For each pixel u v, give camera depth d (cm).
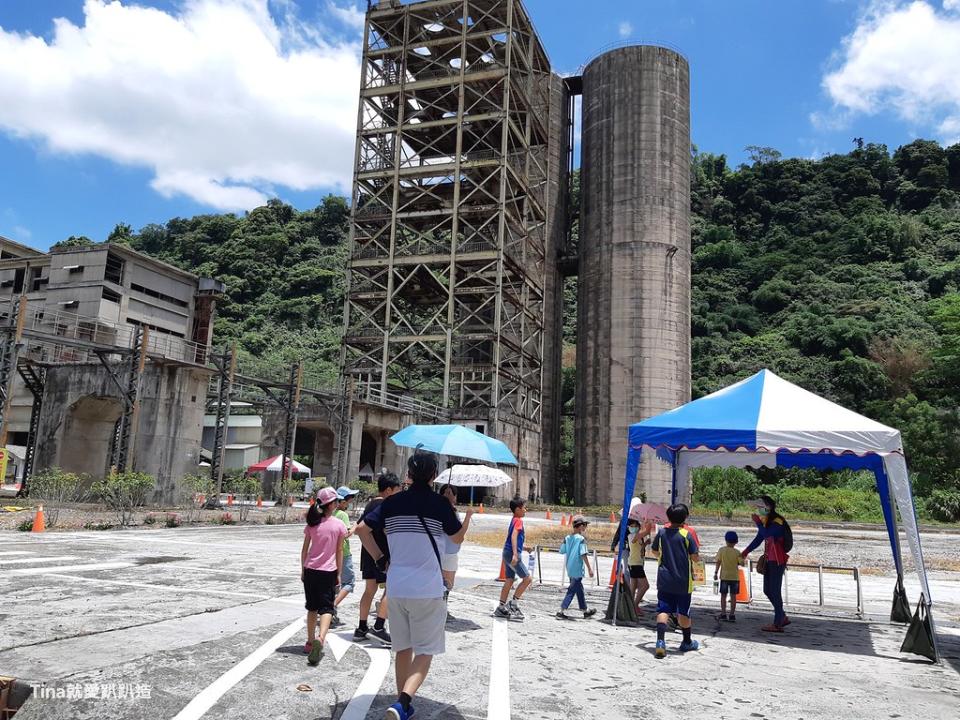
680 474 1465
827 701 716
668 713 649
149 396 3650
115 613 933
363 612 860
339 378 6119
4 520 2392
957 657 953
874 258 12044
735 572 1195
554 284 8025
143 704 587
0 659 687
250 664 718
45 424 3969
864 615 1295
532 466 6562
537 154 7569
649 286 7288
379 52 6550
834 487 6788
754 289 12188
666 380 7150
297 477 5775
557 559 2088
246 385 4362
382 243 6656
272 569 1468
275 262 13275
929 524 5162
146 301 5922
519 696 674
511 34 6181
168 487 3616
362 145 6538
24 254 6831
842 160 14450
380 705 616
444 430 969
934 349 8556
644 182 7494
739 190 14338
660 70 7719
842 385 9069
